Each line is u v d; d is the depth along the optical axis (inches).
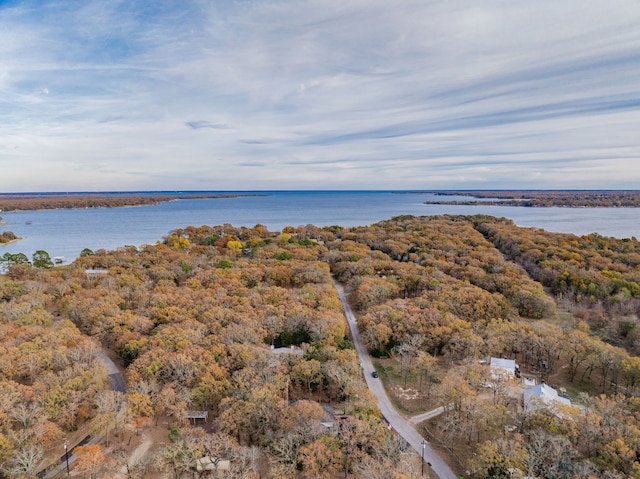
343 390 2987.2
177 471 2322.8
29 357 2994.6
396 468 2229.3
